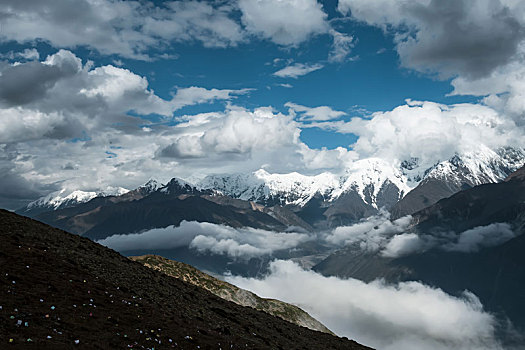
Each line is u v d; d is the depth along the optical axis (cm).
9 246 6131
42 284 5150
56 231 8462
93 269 6856
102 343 4172
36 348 3559
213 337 5900
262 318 9706
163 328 5347
